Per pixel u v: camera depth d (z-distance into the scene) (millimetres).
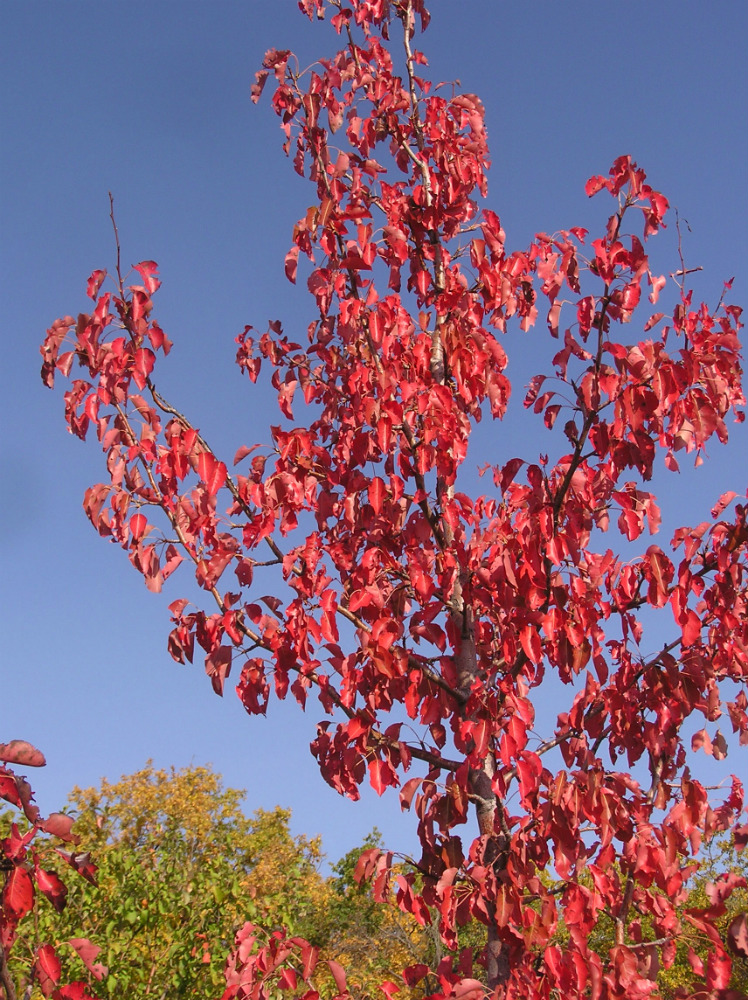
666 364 3715
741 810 3885
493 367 4641
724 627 3900
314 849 23453
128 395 4023
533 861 3801
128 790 22125
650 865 3574
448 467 4293
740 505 3824
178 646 4137
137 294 4062
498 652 4633
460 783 3859
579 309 3904
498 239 4945
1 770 2717
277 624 4156
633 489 4266
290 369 5168
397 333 4551
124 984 8594
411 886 3861
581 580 3891
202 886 9688
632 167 3953
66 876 8930
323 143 4977
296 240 4605
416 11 5520
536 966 3611
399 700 4188
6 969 2645
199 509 4031
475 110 5297
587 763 3988
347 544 4594
